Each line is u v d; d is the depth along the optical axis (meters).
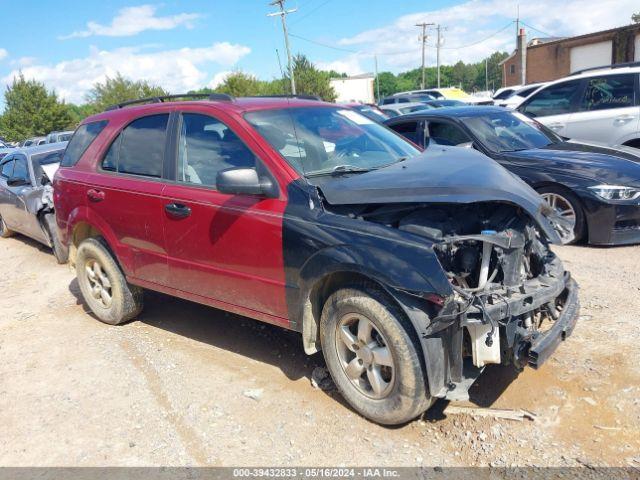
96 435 3.44
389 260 3.00
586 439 3.02
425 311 2.97
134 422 3.54
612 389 3.40
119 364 4.36
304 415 3.47
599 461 2.85
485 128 7.14
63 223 5.34
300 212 3.45
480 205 3.40
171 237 4.24
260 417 3.49
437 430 3.23
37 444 3.40
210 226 3.92
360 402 3.35
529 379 3.60
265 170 3.68
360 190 3.30
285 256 3.50
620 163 6.21
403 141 4.64
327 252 3.25
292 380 3.91
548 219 3.38
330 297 3.39
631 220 5.97
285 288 3.57
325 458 3.06
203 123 4.18
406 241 3.01
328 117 4.39
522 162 6.54
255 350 4.43
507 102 14.40
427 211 3.23
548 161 6.39
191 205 4.03
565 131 9.41
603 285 4.99
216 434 3.35
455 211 3.30
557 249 6.18
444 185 3.16
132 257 4.66
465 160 3.73
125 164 4.73
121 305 5.01
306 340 3.56
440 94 24.25
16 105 48.50
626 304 4.53
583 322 4.28
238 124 3.92
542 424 3.16
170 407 3.68
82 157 5.18
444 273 2.88
